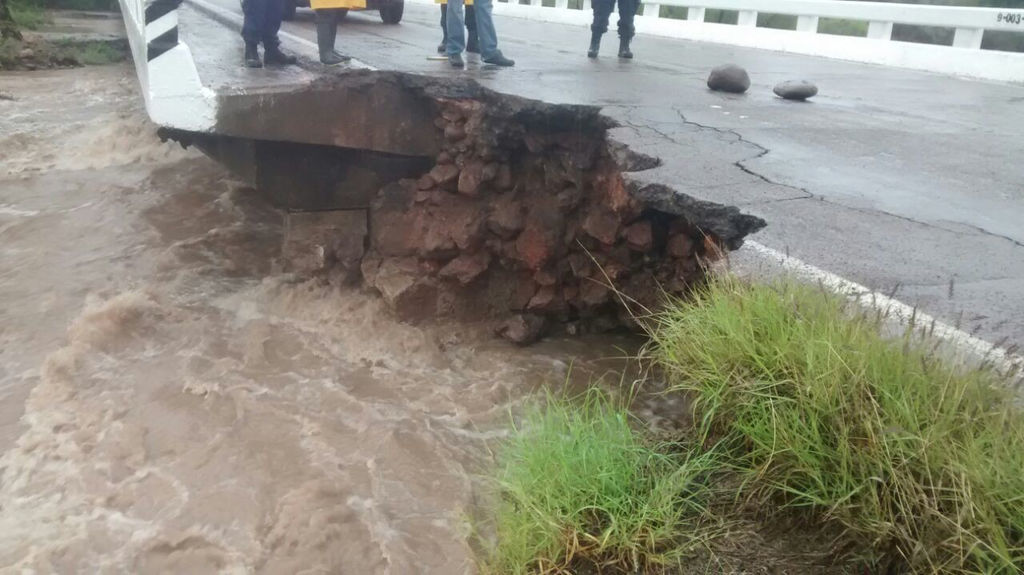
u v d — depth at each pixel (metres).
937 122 7.51
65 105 13.91
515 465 3.67
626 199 5.61
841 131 6.85
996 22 11.60
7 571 4.04
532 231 6.38
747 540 2.95
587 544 3.08
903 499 2.53
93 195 9.75
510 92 6.62
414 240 6.79
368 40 10.65
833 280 3.62
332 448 5.08
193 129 5.95
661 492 3.14
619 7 10.85
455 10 7.89
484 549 3.96
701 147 5.87
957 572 2.35
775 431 2.96
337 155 6.86
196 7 13.18
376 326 6.63
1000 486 2.34
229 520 4.42
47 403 5.55
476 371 6.14
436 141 6.74
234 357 6.23
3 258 8.04
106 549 4.21
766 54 13.65
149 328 6.68
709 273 4.38
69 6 25.62
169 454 5.01
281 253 8.12
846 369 2.83
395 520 4.40
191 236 8.59
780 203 4.68
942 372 2.76
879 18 13.06
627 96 7.48
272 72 6.86
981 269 3.77
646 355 5.13
